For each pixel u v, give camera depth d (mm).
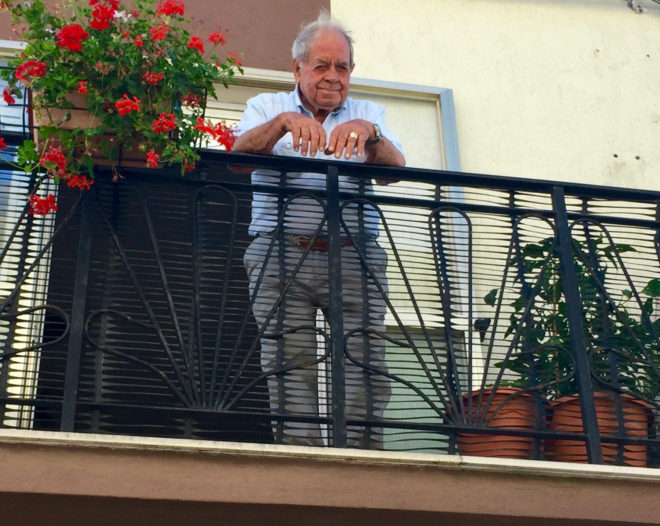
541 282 5395
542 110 7520
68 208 5910
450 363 5336
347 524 4746
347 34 5695
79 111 4957
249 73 7168
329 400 5305
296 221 5375
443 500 4699
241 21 7367
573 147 7445
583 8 7914
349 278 5348
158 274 5254
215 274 5953
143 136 5031
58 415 6156
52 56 4961
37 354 5379
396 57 7512
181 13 5172
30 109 5219
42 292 5105
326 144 5508
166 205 5348
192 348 5059
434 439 5129
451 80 7512
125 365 5992
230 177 6414
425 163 7242
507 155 7348
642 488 4852
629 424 5367
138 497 4512
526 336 5449
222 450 4621
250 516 4668
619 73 7742
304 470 4664
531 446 5227
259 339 5027
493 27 7730
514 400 5285
